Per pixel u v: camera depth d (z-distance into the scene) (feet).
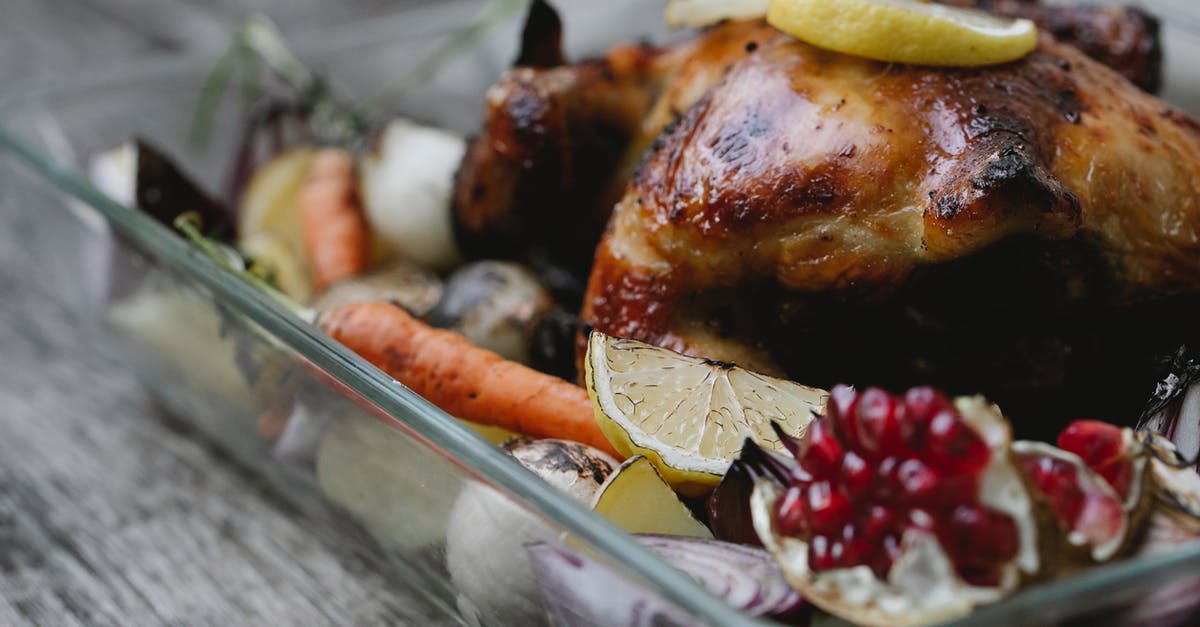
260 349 1.70
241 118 2.31
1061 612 1.29
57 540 1.80
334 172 2.12
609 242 1.68
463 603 1.57
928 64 1.61
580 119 1.82
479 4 2.43
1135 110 1.64
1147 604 1.32
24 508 1.85
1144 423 1.58
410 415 1.50
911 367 1.63
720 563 1.41
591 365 1.56
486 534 1.48
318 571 1.75
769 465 1.43
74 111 2.19
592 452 1.59
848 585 1.33
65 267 2.09
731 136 1.61
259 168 2.17
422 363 1.69
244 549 1.79
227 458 1.92
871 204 1.57
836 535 1.34
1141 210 1.59
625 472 1.49
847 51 1.62
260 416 1.79
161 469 1.91
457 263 2.10
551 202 1.86
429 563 1.61
